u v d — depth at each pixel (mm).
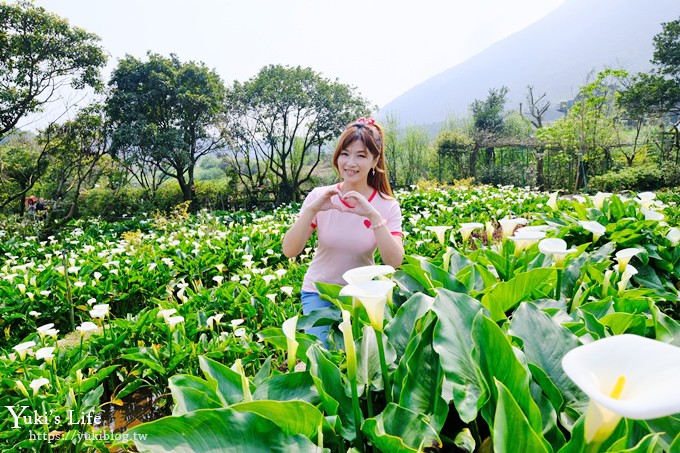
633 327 2475
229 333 5188
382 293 1726
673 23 34938
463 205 14180
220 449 1436
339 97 29703
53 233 19188
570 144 30109
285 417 1569
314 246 9969
